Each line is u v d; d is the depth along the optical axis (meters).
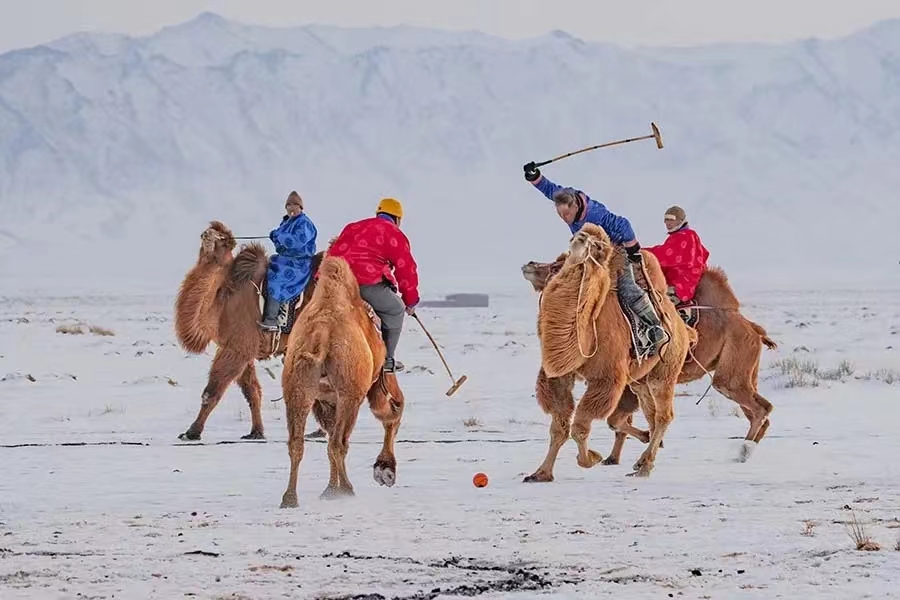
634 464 42.72
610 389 38.16
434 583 23.83
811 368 85.81
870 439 51.31
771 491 35.53
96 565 25.36
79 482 38.91
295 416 33.56
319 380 33.91
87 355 102.75
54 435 53.09
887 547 26.39
